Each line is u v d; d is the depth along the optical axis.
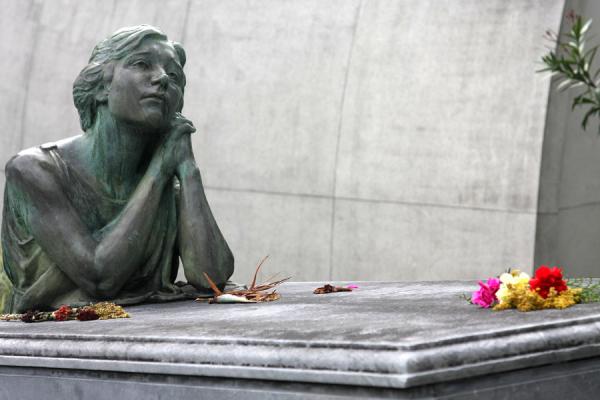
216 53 11.85
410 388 2.58
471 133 10.87
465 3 10.99
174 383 3.12
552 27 10.48
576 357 3.00
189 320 3.85
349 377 2.65
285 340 2.90
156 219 5.05
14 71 12.12
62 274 4.84
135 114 4.82
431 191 11.06
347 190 11.42
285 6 11.73
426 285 5.59
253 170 11.73
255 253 11.75
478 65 10.88
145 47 4.91
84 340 3.43
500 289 3.68
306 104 11.59
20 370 3.59
